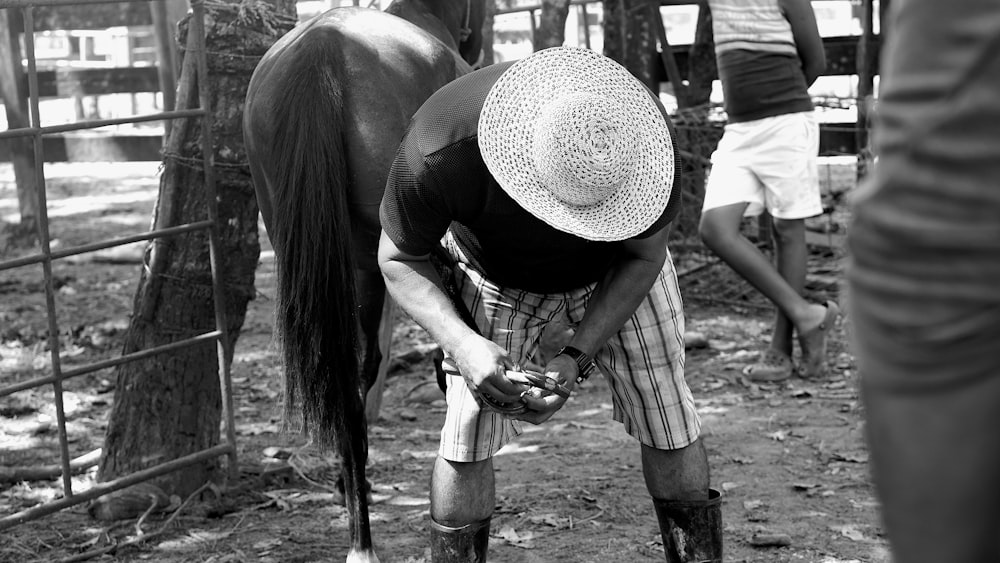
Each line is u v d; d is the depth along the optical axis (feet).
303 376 9.80
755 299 22.61
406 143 7.63
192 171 13.15
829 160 33.35
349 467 10.23
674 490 9.05
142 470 12.86
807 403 16.52
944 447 2.72
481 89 7.57
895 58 2.76
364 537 10.42
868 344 2.83
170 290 13.19
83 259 27.81
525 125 7.25
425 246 7.89
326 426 9.93
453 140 7.39
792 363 17.79
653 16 24.34
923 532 2.79
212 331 13.42
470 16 13.42
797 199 17.07
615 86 7.47
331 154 9.78
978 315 2.65
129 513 12.65
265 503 13.05
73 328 21.57
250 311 23.22
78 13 33.27
